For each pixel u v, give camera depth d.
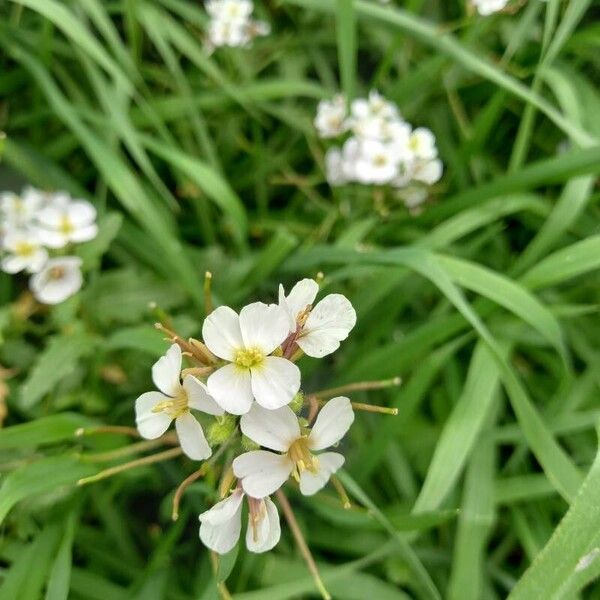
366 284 0.13
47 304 0.13
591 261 0.12
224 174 0.16
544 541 0.12
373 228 0.15
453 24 0.15
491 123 0.14
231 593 0.11
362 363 0.12
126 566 0.12
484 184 0.14
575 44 0.15
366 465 0.12
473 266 0.12
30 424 0.10
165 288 0.13
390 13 0.14
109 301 0.13
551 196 0.15
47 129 0.16
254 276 0.13
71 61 0.15
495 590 0.12
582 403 0.13
